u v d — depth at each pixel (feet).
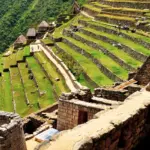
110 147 30.78
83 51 193.77
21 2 564.71
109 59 168.76
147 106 38.11
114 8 250.57
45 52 234.79
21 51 277.44
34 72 197.98
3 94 186.39
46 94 156.87
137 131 36.27
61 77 172.76
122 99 69.21
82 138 28.19
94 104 57.41
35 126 76.74
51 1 515.91
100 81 143.13
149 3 227.61
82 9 329.52
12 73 223.30
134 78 76.54
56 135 29.37
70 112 58.95
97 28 225.15
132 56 160.86
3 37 486.38
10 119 49.88
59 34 269.44
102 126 30.89
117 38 190.19
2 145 44.93
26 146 53.88
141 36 180.24
